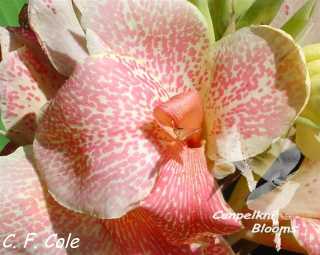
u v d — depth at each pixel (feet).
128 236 0.47
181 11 0.45
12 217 0.47
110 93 0.43
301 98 0.41
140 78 0.45
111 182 0.42
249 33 0.43
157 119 0.44
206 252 0.47
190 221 0.44
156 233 0.47
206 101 0.46
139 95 0.44
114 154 0.43
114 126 0.43
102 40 0.45
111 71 0.44
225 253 0.46
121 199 0.42
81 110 0.43
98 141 0.43
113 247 0.47
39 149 0.46
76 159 0.44
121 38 0.45
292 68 0.41
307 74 0.41
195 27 0.45
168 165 0.44
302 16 0.47
